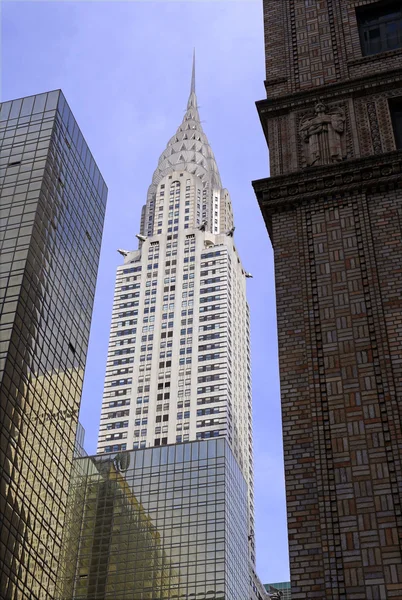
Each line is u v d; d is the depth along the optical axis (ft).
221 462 401.49
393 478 98.89
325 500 99.76
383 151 136.46
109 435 566.77
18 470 263.08
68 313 321.52
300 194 133.49
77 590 364.17
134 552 373.81
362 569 92.89
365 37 158.20
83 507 398.83
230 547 376.68
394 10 159.74
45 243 309.22
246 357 648.79
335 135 141.38
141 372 596.29
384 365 109.29
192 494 390.83
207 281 636.89
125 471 410.52
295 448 106.32
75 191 350.43
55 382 300.40
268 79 156.04
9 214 307.99
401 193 128.26
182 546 370.53
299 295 121.60
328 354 113.09
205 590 351.25
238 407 590.96
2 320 275.39
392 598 89.76
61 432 300.20
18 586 250.57
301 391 111.45
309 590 94.02
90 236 360.07
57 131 342.85
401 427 102.83
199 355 591.37
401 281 117.29
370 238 123.85
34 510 270.26
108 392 593.42
